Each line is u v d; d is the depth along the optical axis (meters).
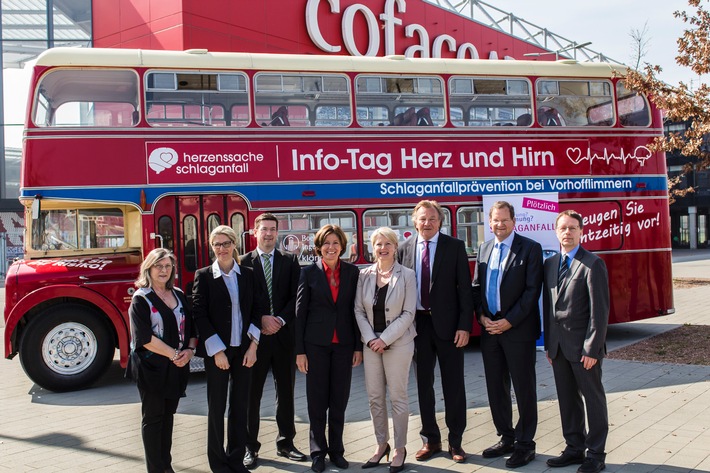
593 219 11.44
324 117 10.30
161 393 5.35
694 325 13.12
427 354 6.20
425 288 6.24
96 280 9.34
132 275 9.47
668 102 12.32
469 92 10.99
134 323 5.29
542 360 10.33
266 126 10.03
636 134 11.87
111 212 9.91
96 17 18.14
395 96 10.65
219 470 5.68
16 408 8.30
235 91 9.95
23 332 9.13
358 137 10.42
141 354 5.32
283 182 10.04
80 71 9.38
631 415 7.05
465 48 23.56
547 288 5.91
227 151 9.85
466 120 10.95
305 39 18.97
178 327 5.51
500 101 11.14
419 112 10.75
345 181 10.31
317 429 5.93
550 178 11.23
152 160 9.55
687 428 6.55
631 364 9.62
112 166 9.41
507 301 6.00
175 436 6.97
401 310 5.92
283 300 6.37
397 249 6.07
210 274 5.83
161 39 16.83
